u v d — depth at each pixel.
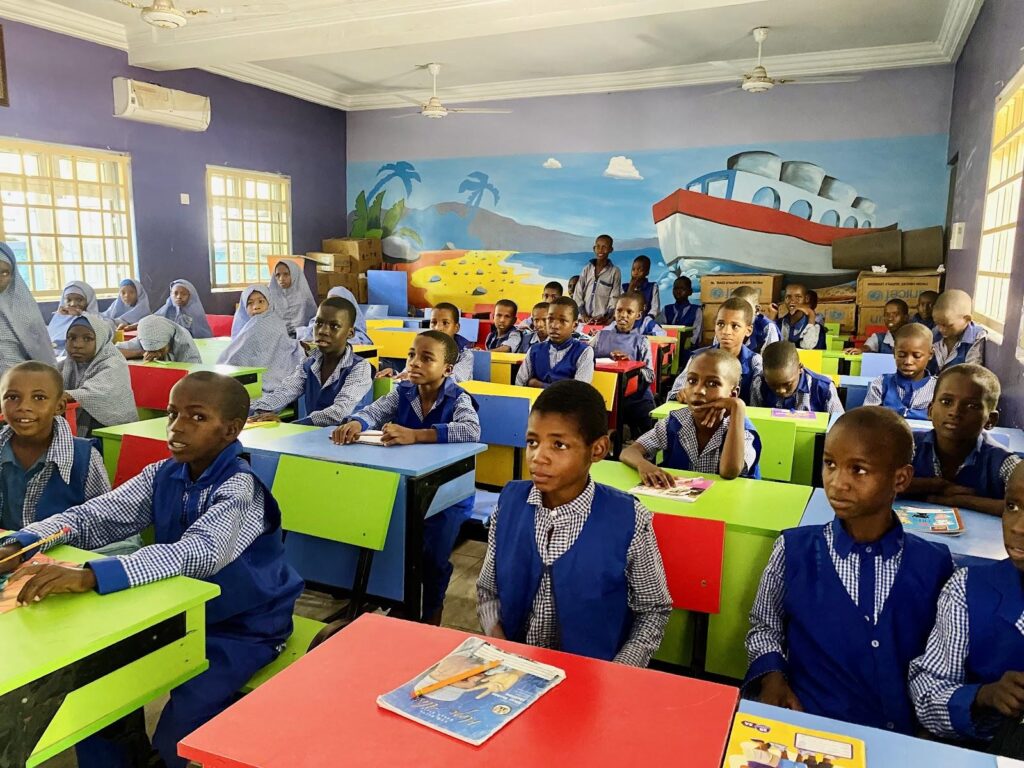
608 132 8.45
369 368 3.27
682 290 8.11
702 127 8.04
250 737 0.85
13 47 5.92
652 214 8.38
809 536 1.40
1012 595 1.17
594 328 7.26
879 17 6.17
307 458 2.25
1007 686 1.07
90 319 3.31
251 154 8.38
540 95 8.66
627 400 5.07
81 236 6.66
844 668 1.31
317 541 2.40
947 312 4.18
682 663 1.83
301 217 9.22
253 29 6.19
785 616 1.43
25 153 6.15
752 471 2.34
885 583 1.31
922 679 1.21
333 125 9.59
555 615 1.40
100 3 6.01
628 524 1.41
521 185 8.94
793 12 6.06
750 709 0.94
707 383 2.21
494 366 5.16
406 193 9.57
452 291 9.48
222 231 8.20
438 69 8.01
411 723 0.88
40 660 1.10
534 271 9.02
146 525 1.79
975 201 5.16
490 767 0.80
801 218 7.77
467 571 3.16
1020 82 3.76
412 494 2.19
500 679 0.98
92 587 1.33
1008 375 3.55
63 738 1.15
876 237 7.28
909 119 7.23
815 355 5.04
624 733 0.87
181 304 6.68
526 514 1.43
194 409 1.63
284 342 5.07
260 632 1.67
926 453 2.06
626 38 6.82
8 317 3.68
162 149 7.32
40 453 1.97
